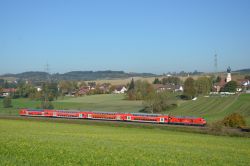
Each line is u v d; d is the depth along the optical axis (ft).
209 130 268.82
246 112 444.55
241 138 228.84
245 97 575.79
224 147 156.35
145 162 97.86
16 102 635.25
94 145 126.41
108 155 104.68
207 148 147.02
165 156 110.11
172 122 333.01
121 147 125.70
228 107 490.08
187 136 218.59
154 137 197.88
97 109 524.93
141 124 320.91
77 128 269.64
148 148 128.88
